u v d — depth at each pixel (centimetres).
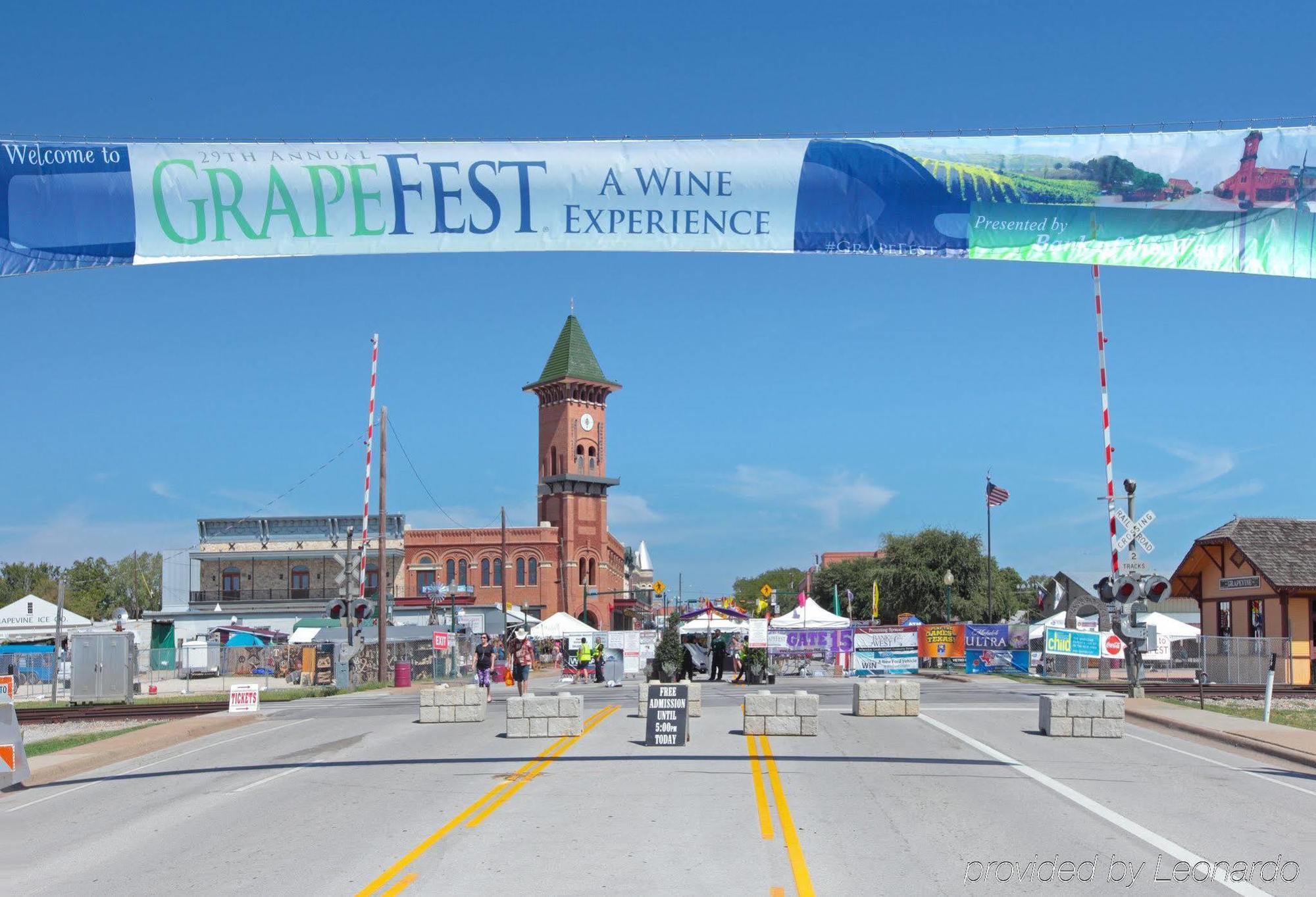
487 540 9700
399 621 7475
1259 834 1193
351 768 1777
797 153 1586
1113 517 2848
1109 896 945
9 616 6247
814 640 4769
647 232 1592
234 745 2241
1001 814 1291
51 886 1054
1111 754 1838
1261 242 1580
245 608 8794
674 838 1158
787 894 937
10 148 1555
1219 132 1588
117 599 12519
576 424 10594
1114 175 1584
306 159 1583
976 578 9231
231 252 1587
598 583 10481
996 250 1591
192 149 1585
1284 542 4162
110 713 3272
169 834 1284
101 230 1573
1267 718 2350
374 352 4600
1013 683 3947
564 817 1289
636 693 3725
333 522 9288
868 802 1366
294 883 1014
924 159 1585
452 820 1290
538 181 1584
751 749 1875
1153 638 2809
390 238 1593
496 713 2816
